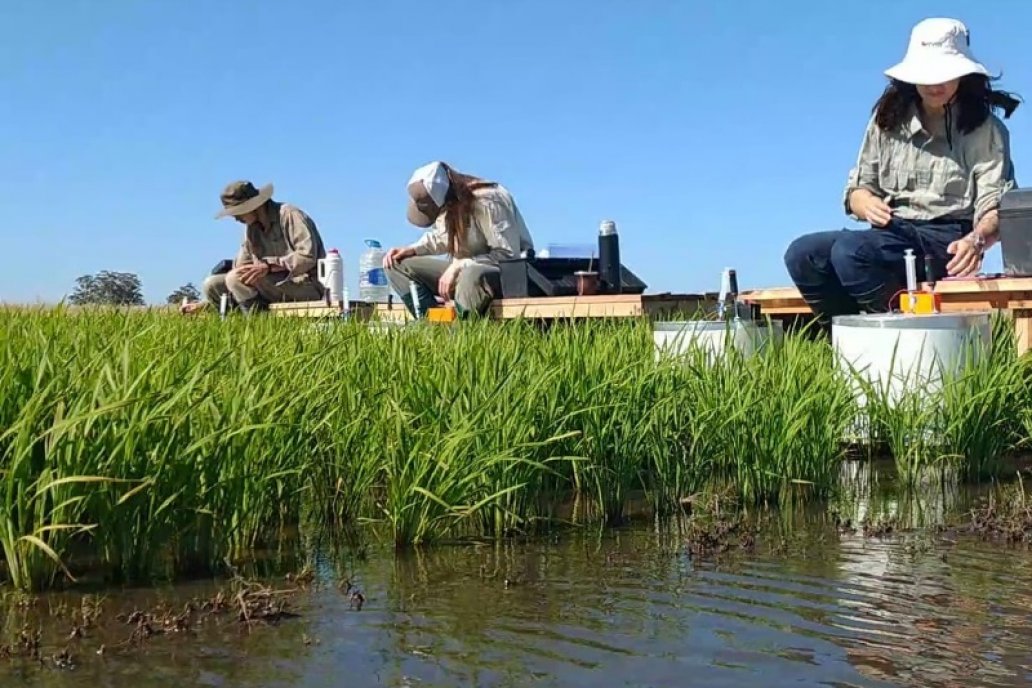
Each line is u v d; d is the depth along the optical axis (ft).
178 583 10.44
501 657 8.25
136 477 10.40
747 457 13.84
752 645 8.41
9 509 9.90
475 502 12.23
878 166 20.58
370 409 13.48
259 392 12.34
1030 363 16.42
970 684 7.54
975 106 19.26
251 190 33.01
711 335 17.60
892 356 15.72
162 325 21.45
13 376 10.98
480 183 25.95
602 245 23.79
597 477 13.08
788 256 20.99
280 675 7.95
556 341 16.84
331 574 10.74
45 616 9.43
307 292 33.27
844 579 10.22
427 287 27.66
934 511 13.14
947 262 19.72
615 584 10.21
